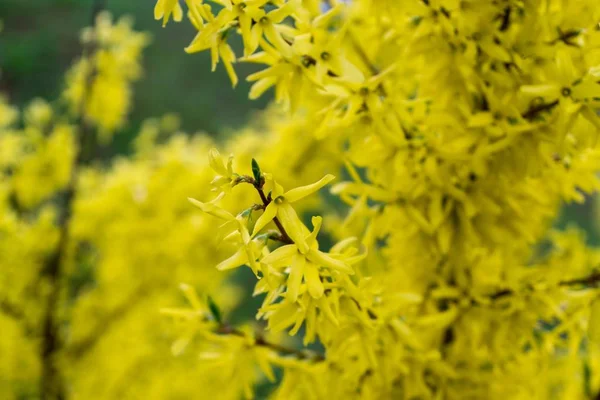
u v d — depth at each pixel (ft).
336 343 2.56
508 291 2.71
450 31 2.56
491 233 2.73
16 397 5.16
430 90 2.68
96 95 4.75
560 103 2.48
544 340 2.80
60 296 5.16
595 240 12.84
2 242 4.68
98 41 4.70
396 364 2.63
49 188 5.04
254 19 2.42
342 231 3.35
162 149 5.10
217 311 2.68
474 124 2.60
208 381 4.94
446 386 2.76
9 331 4.73
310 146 4.36
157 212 4.85
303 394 2.93
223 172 2.30
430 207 2.69
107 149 10.27
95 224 4.99
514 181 2.69
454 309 2.72
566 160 2.74
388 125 2.61
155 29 14.20
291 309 2.38
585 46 2.51
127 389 5.11
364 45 2.85
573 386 3.10
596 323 2.63
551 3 2.57
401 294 2.57
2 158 4.81
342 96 2.58
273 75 2.53
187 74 13.76
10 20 12.85
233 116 13.17
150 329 5.06
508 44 2.56
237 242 2.34
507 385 2.82
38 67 12.39
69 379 5.18
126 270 4.98
